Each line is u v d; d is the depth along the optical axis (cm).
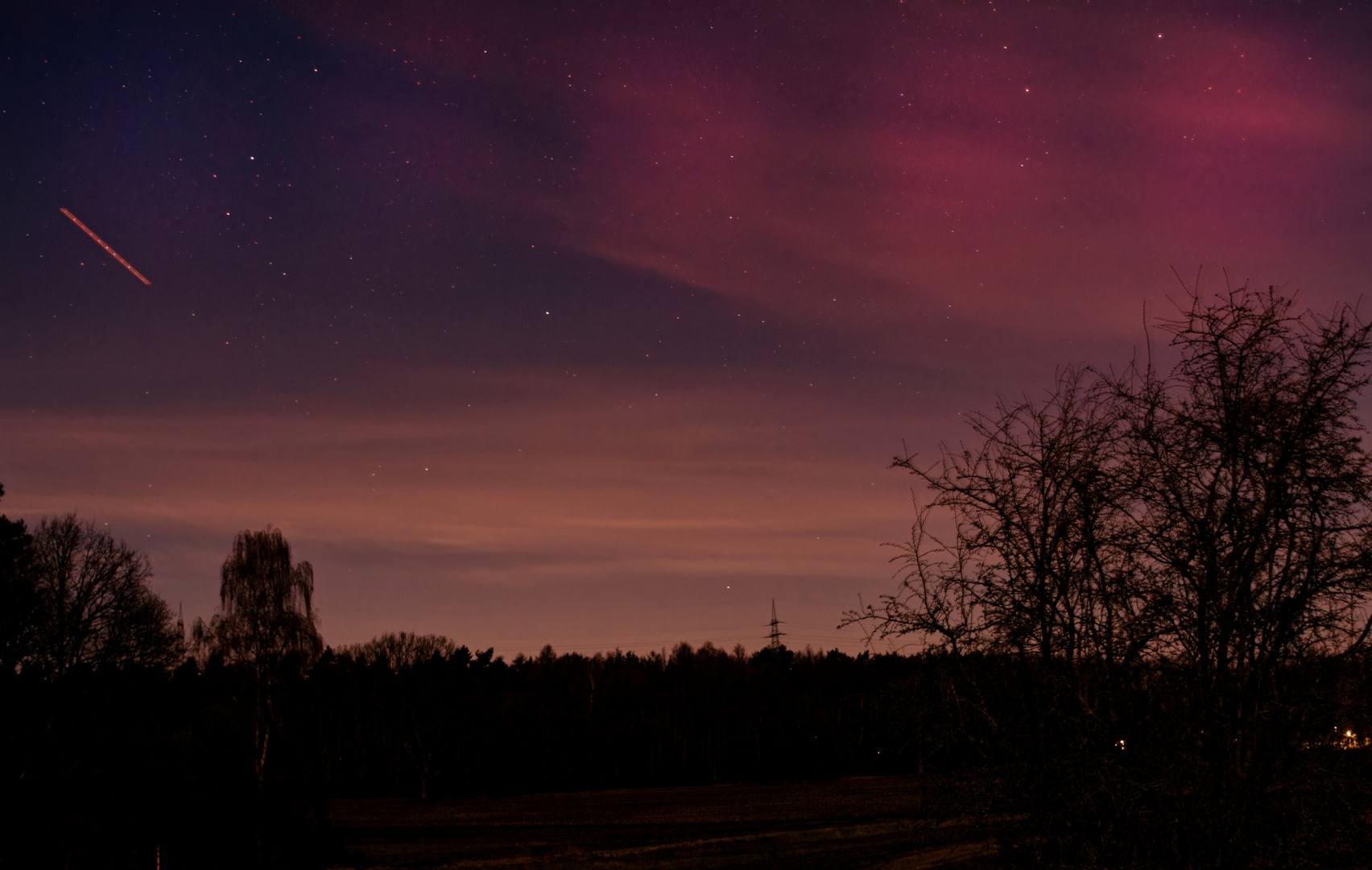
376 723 8812
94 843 2930
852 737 7306
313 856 3644
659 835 4788
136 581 3347
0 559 3028
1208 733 739
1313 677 720
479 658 11188
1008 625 840
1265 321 775
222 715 3691
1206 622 752
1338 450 742
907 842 3725
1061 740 812
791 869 3316
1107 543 823
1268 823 704
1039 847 799
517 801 7381
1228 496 772
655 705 10031
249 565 4094
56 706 2970
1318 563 728
